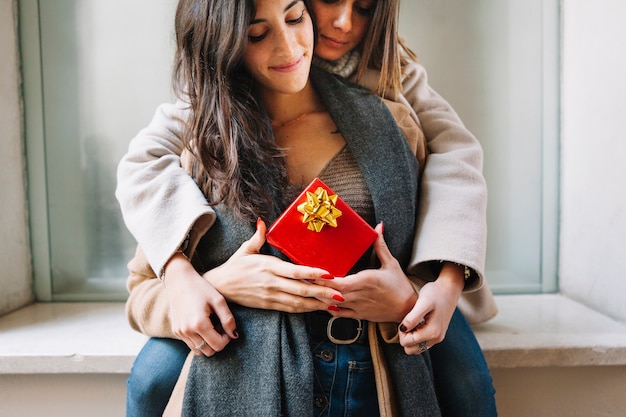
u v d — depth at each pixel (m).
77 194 1.33
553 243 1.35
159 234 0.81
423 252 0.82
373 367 0.79
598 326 1.09
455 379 0.85
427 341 0.77
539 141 1.33
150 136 0.94
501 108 1.32
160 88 1.30
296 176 0.84
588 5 1.18
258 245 0.77
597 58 1.16
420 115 0.98
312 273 0.72
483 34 1.30
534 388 1.03
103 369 0.99
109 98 1.31
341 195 0.83
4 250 1.24
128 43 1.30
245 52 0.81
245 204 0.79
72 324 1.17
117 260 1.34
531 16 1.29
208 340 0.75
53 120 1.31
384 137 0.84
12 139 1.27
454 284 0.82
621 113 1.08
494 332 1.06
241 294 0.77
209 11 0.80
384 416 0.77
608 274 1.15
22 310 1.28
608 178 1.13
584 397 1.04
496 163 1.33
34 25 1.28
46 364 0.99
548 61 1.31
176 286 0.79
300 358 0.75
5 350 1.01
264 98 0.88
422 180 0.90
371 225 0.84
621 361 0.99
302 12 0.81
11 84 1.26
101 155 1.32
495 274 1.36
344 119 0.85
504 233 1.35
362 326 0.80
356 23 0.90
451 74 1.30
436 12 1.29
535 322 1.12
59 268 1.35
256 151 0.81
